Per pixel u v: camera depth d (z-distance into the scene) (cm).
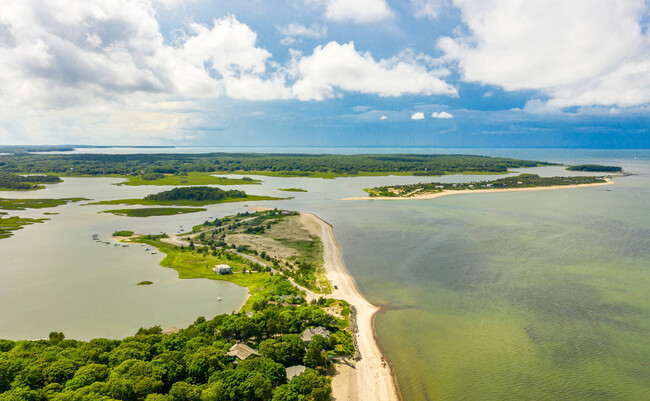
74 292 14225
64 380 7988
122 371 8281
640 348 10350
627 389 8769
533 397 8538
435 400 8475
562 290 14100
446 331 11381
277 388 8238
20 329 11462
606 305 12825
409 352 10319
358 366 9700
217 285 14950
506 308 12762
